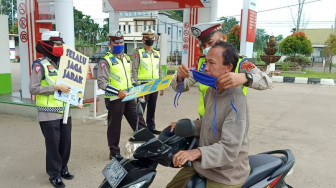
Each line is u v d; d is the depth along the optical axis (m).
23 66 7.72
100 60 4.27
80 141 5.29
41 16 7.50
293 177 4.00
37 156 4.58
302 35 23.42
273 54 18.97
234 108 1.82
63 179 3.83
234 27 22.81
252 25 12.27
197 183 2.04
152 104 5.92
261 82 1.98
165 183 3.77
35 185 3.67
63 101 3.46
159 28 42.44
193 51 11.57
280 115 7.57
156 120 6.89
